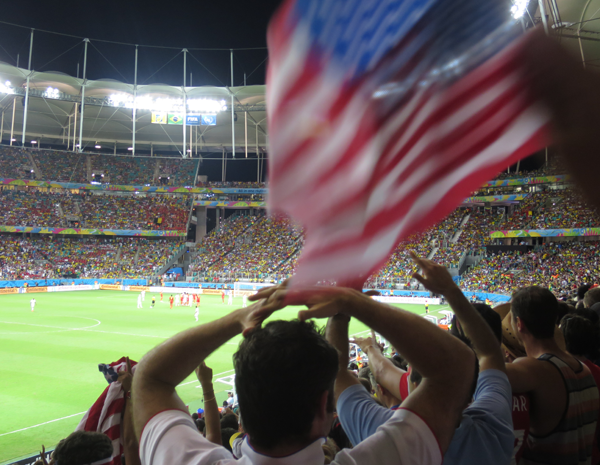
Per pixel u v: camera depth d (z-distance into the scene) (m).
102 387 20.23
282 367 1.64
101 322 39.09
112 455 3.45
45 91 69.62
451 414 1.88
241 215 92.19
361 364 18.77
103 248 81.31
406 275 62.38
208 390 3.51
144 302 55.75
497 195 67.88
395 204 1.92
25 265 71.62
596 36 30.25
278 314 43.53
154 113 76.56
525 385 3.20
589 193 0.98
